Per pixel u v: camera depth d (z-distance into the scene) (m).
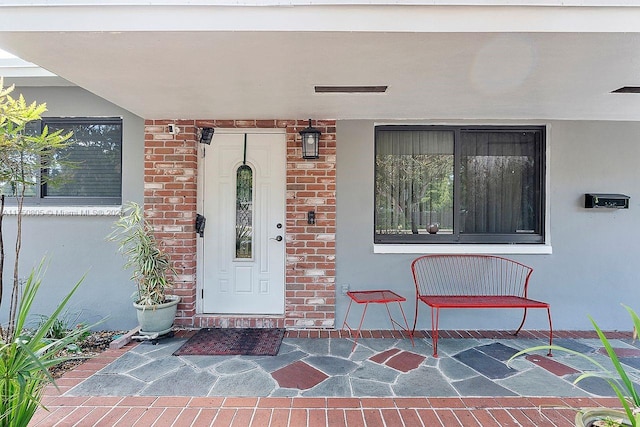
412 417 2.39
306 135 3.99
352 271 4.14
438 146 4.30
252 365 3.14
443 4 2.03
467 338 3.84
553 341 3.75
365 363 3.20
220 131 4.27
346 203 4.15
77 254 4.16
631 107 3.63
